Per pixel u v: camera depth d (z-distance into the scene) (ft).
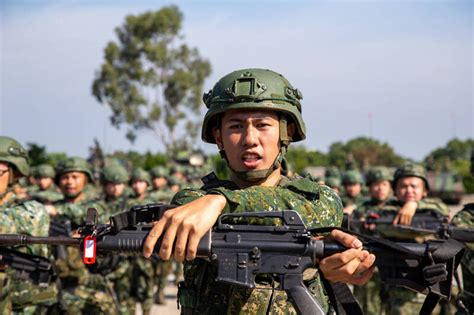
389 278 8.68
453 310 22.11
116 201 33.40
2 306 16.67
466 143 206.59
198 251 8.59
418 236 23.93
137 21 162.20
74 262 23.07
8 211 16.98
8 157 17.42
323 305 9.89
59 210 26.91
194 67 169.27
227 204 9.05
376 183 31.55
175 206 8.89
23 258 16.57
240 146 9.71
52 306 18.86
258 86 9.63
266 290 9.38
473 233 16.74
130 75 162.61
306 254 8.60
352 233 8.61
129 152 161.99
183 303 9.94
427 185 27.22
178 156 71.41
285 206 9.30
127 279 29.40
